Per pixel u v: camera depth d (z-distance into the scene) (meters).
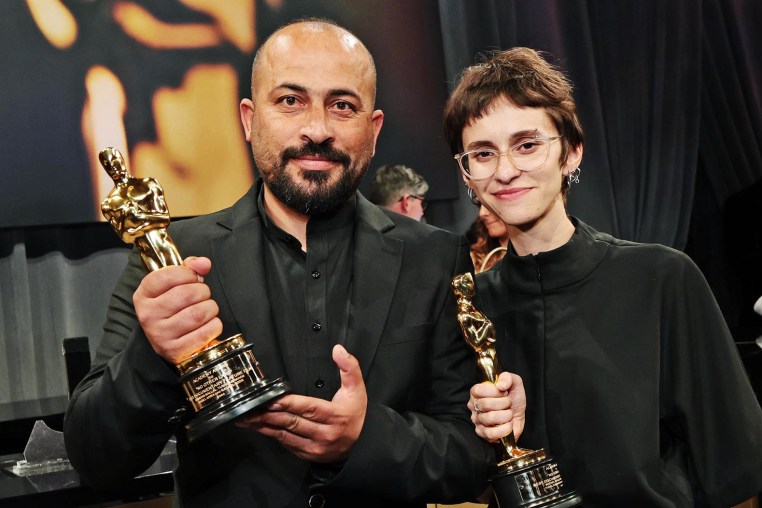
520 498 1.23
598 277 1.44
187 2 3.28
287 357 1.26
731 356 1.39
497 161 1.41
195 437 1.00
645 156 4.30
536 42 4.00
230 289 1.26
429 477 1.17
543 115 1.41
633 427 1.36
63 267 3.19
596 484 1.36
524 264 1.46
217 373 1.02
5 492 1.65
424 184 3.27
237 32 3.36
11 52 3.00
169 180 3.25
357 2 3.57
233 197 3.35
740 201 4.52
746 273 4.56
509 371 1.47
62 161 3.07
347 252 1.33
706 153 4.60
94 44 3.13
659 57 4.30
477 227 3.02
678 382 1.39
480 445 1.27
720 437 1.37
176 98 3.26
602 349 1.40
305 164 1.23
